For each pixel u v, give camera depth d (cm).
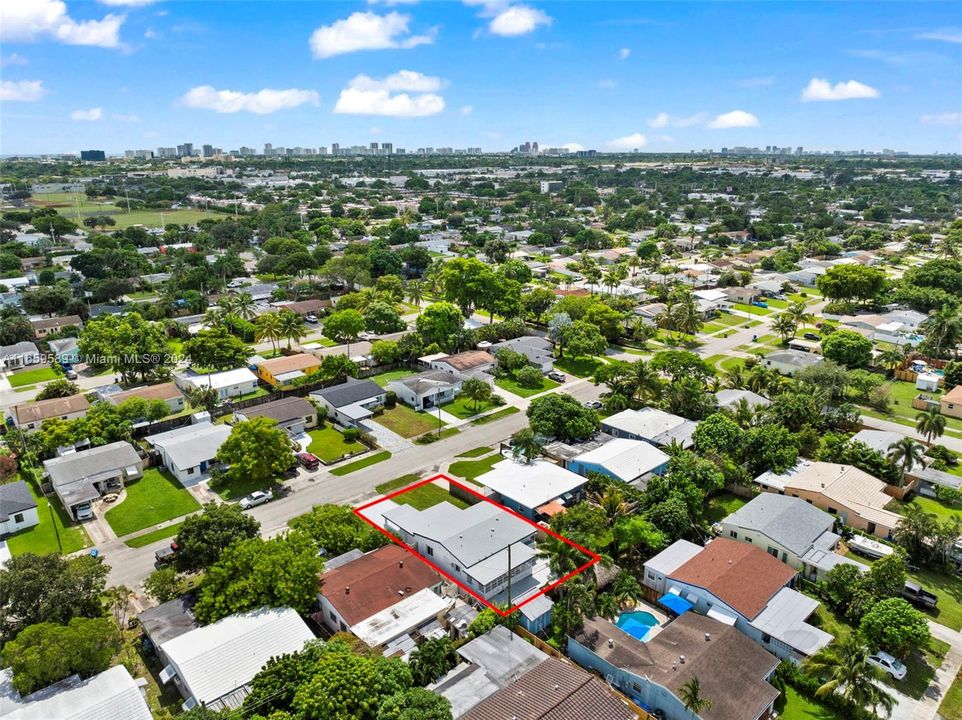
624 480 7881
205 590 5603
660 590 6231
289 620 5431
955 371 11494
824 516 7194
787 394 9862
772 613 5688
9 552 6675
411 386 10994
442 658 5112
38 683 4788
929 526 6688
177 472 8444
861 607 5759
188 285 18025
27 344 13375
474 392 10450
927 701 5053
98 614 5578
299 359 12375
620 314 14638
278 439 8175
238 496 8081
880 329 14562
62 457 8400
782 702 5006
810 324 15950
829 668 5034
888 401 10900
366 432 9825
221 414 10419
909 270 19412
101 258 19612
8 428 9744
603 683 4906
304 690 4462
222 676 4866
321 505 7600
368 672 4588
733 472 7969
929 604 6112
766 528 6825
